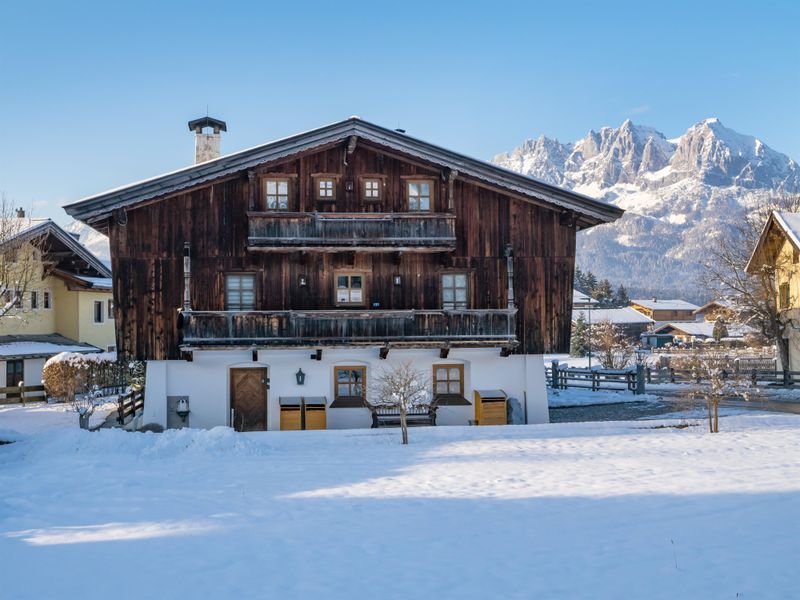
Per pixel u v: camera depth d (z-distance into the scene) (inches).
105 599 295.1
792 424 852.0
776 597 291.1
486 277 941.8
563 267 953.5
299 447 726.5
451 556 347.9
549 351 946.7
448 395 941.2
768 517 405.7
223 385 899.4
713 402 805.2
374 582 313.1
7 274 1213.1
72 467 603.5
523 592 300.0
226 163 880.9
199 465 618.8
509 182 928.3
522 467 593.0
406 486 520.4
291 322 886.4
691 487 491.5
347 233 891.4
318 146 898.7
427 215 904.3
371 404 896.9
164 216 890.7
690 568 325.1
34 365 1408.7
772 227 1568.7
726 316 2138.3
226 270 898.7
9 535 399.2
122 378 1378.0
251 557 349.4
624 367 1951.3
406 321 905.5
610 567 328.5
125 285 882.1
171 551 361.1
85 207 855.7
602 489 493.4
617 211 935.0
